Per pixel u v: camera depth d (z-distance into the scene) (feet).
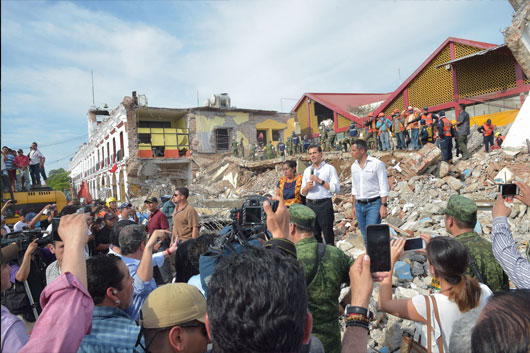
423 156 29.81
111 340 5.16
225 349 2.76
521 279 5.91
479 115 50.26
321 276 6.36
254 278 2.73
